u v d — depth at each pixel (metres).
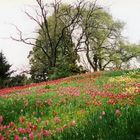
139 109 8.84
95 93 16.08
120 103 11.65
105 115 8.86
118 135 6.92
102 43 82.50
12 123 9.97
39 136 8.02
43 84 32.69
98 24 79.44
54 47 72.75
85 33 77.31
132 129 7.18
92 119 8.60
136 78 26.52
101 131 7.29
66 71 50.34
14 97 17.86
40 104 13.45
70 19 77.25
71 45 76.56
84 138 7.10
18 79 62.81
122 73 31.00
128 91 15.91
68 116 11.02
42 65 72.12
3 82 61.12
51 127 9.47
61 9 76.62
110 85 20.45
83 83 25.94
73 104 13.38
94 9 76.31
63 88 21.94
